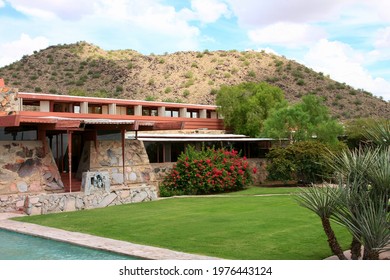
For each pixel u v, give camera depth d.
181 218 18.77
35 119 21.73
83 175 23.52
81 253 13.30
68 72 118.31
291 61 124.56
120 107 41.59
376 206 10.45
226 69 118.69
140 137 32.53
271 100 47.56
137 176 29.20
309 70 118.38
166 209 21.78
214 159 31.59
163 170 31.55
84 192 22.92
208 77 115.00
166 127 27.55
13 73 117.50
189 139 33.31
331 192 10.88
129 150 29.41
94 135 27.55
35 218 19.75
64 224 18.09
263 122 42.62
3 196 22.05
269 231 15.40
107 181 24.05
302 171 34.47
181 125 26.75
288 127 38.75
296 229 15.62
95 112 40.16
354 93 106.12
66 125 22.91
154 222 17.95
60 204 21.84
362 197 10.51
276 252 12.62
